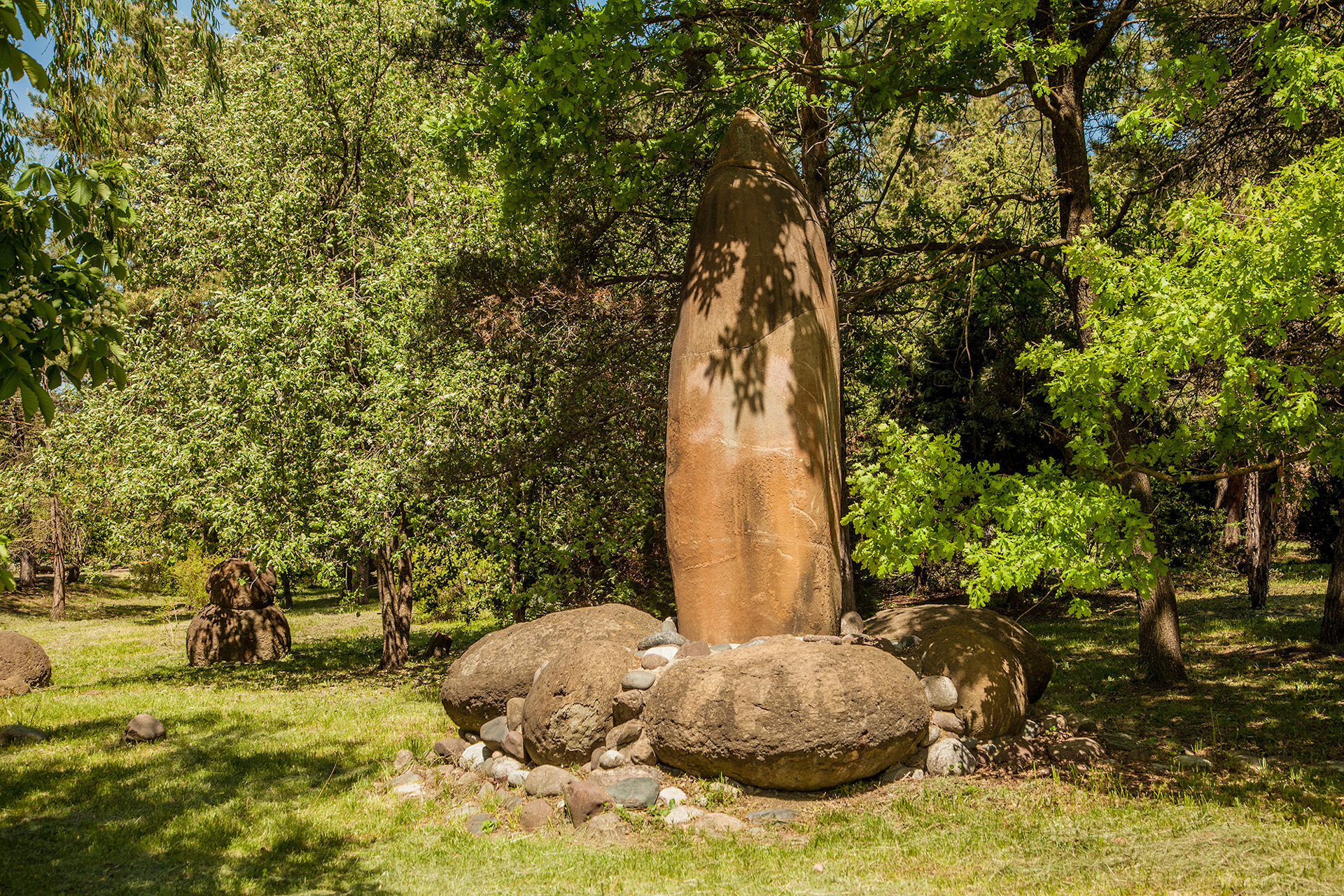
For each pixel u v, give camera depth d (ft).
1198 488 77.56
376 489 44.93
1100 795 21.98
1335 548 43.96
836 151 44.37
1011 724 26.55
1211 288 20.06
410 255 48.88
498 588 50.65
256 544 46.68
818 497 27.55
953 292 54.65
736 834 20.59
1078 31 41.09
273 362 46.01
